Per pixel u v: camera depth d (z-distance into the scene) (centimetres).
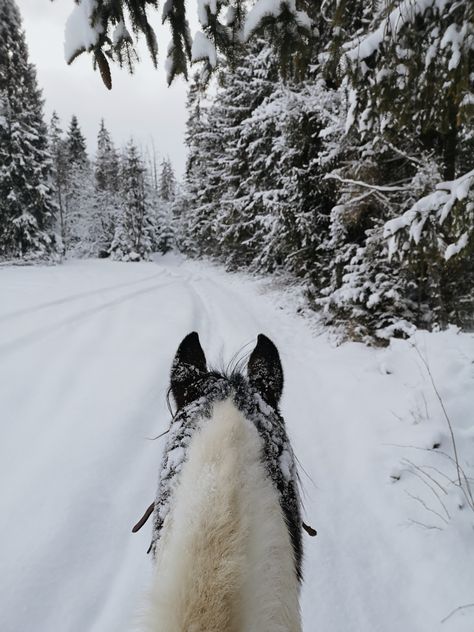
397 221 372
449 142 555
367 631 213
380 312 644
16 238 2444
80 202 4253
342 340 680
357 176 641
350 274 664
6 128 2322
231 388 128
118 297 1116
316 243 950
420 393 404
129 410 439
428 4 292
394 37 312
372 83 351
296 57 291
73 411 432
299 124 870
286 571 70
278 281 1343
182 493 75
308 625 216
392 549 261
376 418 397
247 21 261
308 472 345
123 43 259
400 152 581
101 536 271
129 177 3888
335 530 280
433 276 553
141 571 247
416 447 336
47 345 640
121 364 575
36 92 2516
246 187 1630
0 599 218
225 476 74
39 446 363
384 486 312
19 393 461
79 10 240
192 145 2617
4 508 283
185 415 123
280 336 768
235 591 57
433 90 324
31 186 2422
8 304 914
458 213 326
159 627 53
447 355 454
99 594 231
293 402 480
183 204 3972
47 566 241
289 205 984
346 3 325
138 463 354
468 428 350
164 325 809
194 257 3466
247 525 66
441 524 266
